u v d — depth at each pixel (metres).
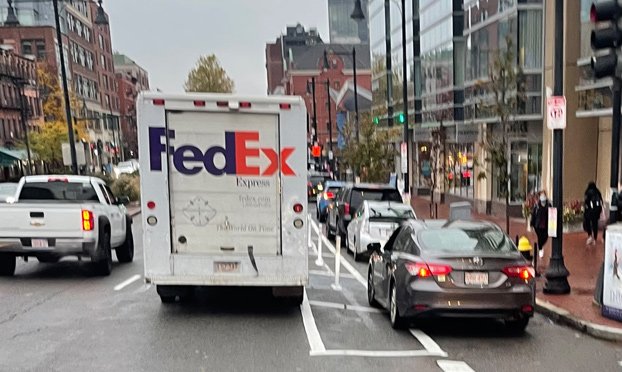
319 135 91.06
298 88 94.56
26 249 10.85
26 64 51.72
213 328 7.64
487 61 22.67
